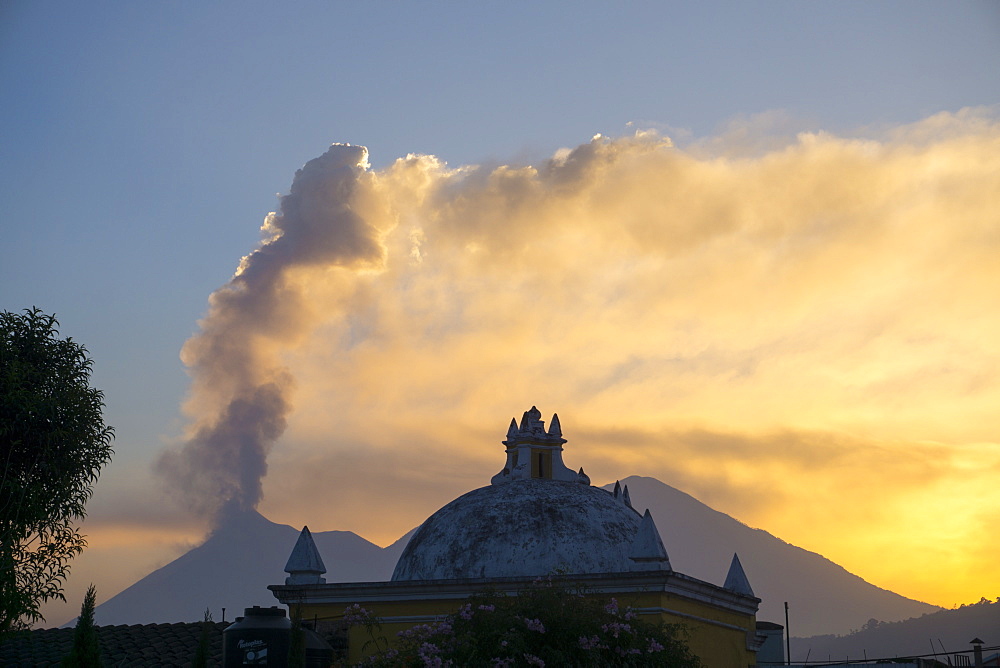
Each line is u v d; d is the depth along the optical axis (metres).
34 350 31.16
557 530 28.23
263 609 23.39
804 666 33.69
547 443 31.50
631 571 25.80
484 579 26.73
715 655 28.33
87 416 31.14
